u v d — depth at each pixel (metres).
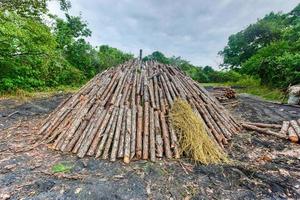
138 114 3.99
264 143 4.41
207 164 3.32
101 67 15.39
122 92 4.49
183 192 2.65
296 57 11.53
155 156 3.42
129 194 2.56
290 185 2.91
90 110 4.06
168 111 4.14
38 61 9.01
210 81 28.88
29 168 3.03
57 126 4.13
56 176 2.86
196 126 3.75
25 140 4.00
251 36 29.48
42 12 9.09
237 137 4.64
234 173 3.14
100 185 2.70
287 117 6.64
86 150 3.43
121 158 3.33
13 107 6.34
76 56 13.61
